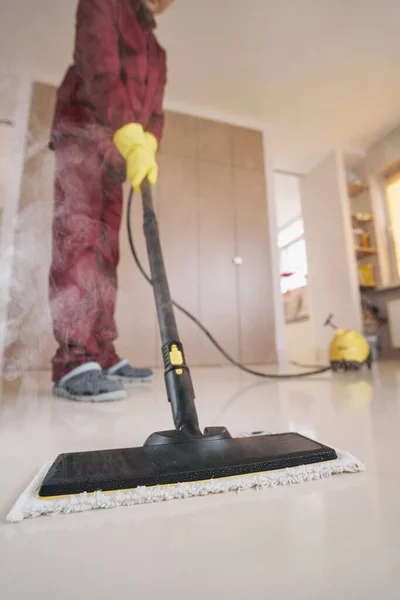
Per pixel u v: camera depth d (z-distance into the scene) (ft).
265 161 10.88
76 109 3.46
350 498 0.95
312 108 10.65
